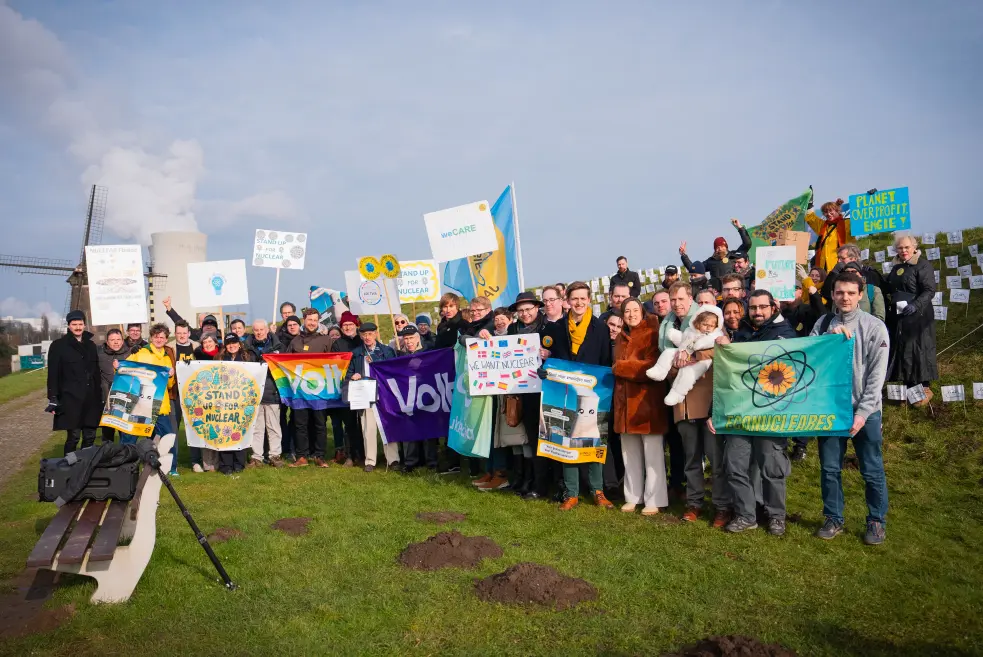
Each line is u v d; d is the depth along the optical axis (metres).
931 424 10.13
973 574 5.98
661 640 4.85
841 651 4.66
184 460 12.30
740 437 7.18
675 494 8.61
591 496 8.73
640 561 6.31
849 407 6.76
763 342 7.12
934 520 7.41
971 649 4.70
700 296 8.26
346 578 6.04
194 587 5.89
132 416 9.84
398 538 7.14
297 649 4.77
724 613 5.25
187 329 11.78
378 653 4.73
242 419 10.87
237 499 8.95
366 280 12.55
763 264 9.88
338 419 12.05
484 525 7.61
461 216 11.05
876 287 9.50
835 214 11.80
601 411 8.18
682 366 7.39
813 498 8.27
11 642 4.95
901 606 5.38
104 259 11.16
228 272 12.70
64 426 10.02
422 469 10.55
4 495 9.72
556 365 8.33
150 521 5.80
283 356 11.24
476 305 9.22
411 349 10.73
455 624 5.11
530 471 9.12
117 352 11.38
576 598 5.50
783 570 6.12
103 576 5.61
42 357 55.44
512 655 4.67
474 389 8.88
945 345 12.53
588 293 8.48
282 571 6.23
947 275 15.45
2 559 6.78
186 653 4.75
